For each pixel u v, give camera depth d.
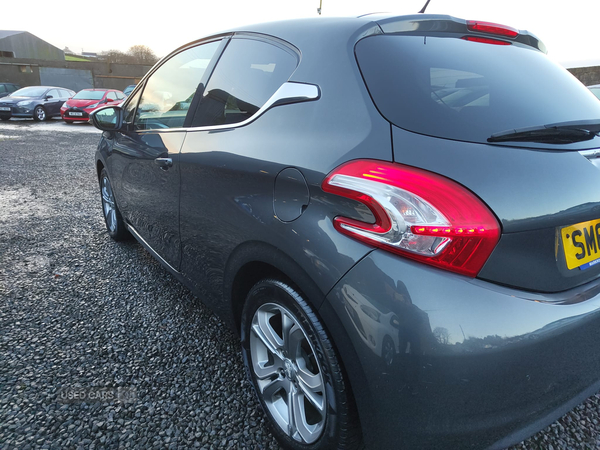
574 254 1.22
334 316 1.19
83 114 14.53
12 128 13.14
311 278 1.24
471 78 1.39
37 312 2.46
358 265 1.13
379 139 1.18
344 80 1.36
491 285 1.08
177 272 2.31
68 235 3.78
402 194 1.07
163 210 2.27
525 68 1.56
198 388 1.89
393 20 1.46
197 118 2.01
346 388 1.25
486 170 1.09
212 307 2.02
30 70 26.27
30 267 3.07
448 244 1.04
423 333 1.03
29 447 1.54
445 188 1.06
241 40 1.96
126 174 2.81
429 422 1.07
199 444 1.60
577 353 1.16
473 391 1.04
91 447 1.56
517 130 1.17
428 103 1.24
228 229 1.64
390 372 1.08
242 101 1.75
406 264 1.06
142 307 2.57
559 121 1.36
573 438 1.65
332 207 1.21
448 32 1.53
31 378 1.90
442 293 1.03
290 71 1.57
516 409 1.09
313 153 1.30
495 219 1.06
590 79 12.16
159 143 2.28
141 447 1.57
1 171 6.49
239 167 1.58
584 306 1.18
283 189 1.37
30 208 4.59
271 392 1.62
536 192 1.12
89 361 2.04
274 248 1.39
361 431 1.30
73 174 6.53
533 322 1.07
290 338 1.45
